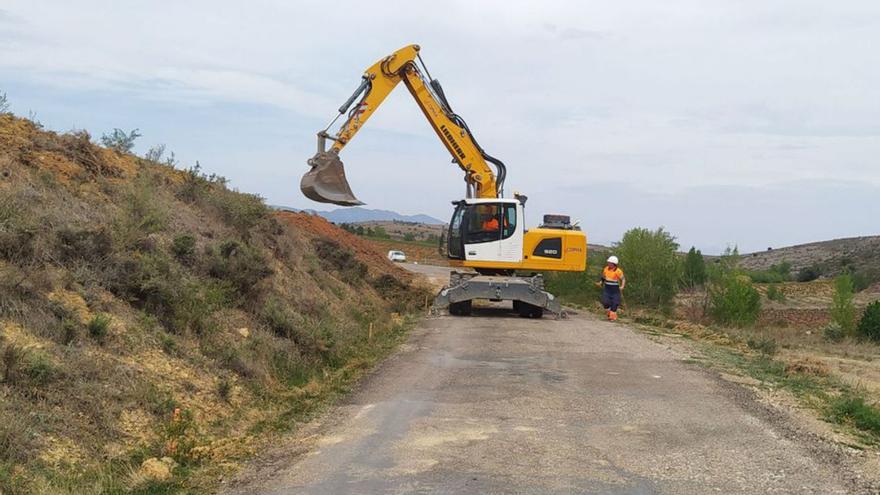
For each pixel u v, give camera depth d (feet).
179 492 20.71
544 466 22.93
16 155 37.06
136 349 28.99
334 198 59.67
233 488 21.18
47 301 27.32
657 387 35.94
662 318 73.72
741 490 21.03
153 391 26.68
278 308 42.52
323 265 68.18
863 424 29.37
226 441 25.59
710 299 89.40
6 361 22.62
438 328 58.29
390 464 23.18
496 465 22.99
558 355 45.37
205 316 34.83
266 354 36.50
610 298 70.74
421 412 30.17
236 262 41.65
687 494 20.54
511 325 60.70
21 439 20.36
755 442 26.25
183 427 25.16
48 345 25.20
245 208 52.42
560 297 98.32
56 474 19.95
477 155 71.77
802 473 22.77
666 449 25.07
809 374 42.06
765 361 46.21
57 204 34.40
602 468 22.81
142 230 37.04
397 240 287.48
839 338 86.84
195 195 48.88
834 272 309.42
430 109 69.62
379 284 79.00
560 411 30.42
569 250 69.41
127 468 21.68
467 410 30.53
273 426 28.12
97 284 30.91
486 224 68.90
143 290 32.27
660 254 88.07
